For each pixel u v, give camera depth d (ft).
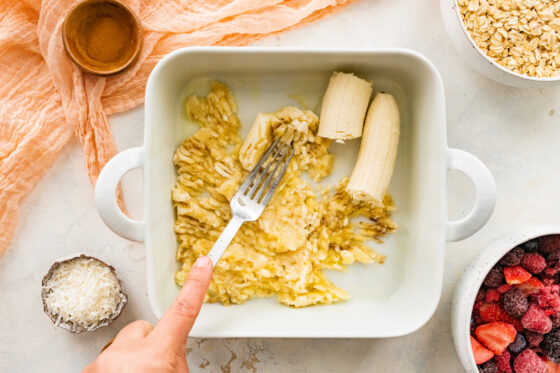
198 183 1.86
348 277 1.90
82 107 1.89
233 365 1.92
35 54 1.92
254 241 1.85
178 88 1.86
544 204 1.92
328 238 1.86
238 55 1.74
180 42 1.91
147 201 1.68
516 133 1.92
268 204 1.85
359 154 1.85
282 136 1.85
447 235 1.71
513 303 1.73
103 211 1.66
